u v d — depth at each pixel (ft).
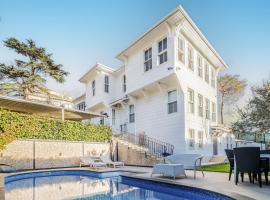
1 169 44.47
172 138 61.00
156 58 63.52
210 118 76.23
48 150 54.80
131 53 74.33
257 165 26.21
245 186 26.40
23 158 50.49
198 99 69.21
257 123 82.12
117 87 89.45
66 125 58.80
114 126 85.61
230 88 139.54
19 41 96.17
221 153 79.25
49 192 29.01
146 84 66.33
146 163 58.34
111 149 67.72
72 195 27.04
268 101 78.79
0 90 92.38
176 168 33.55
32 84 96.84
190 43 66.44
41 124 54.29
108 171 44.32
